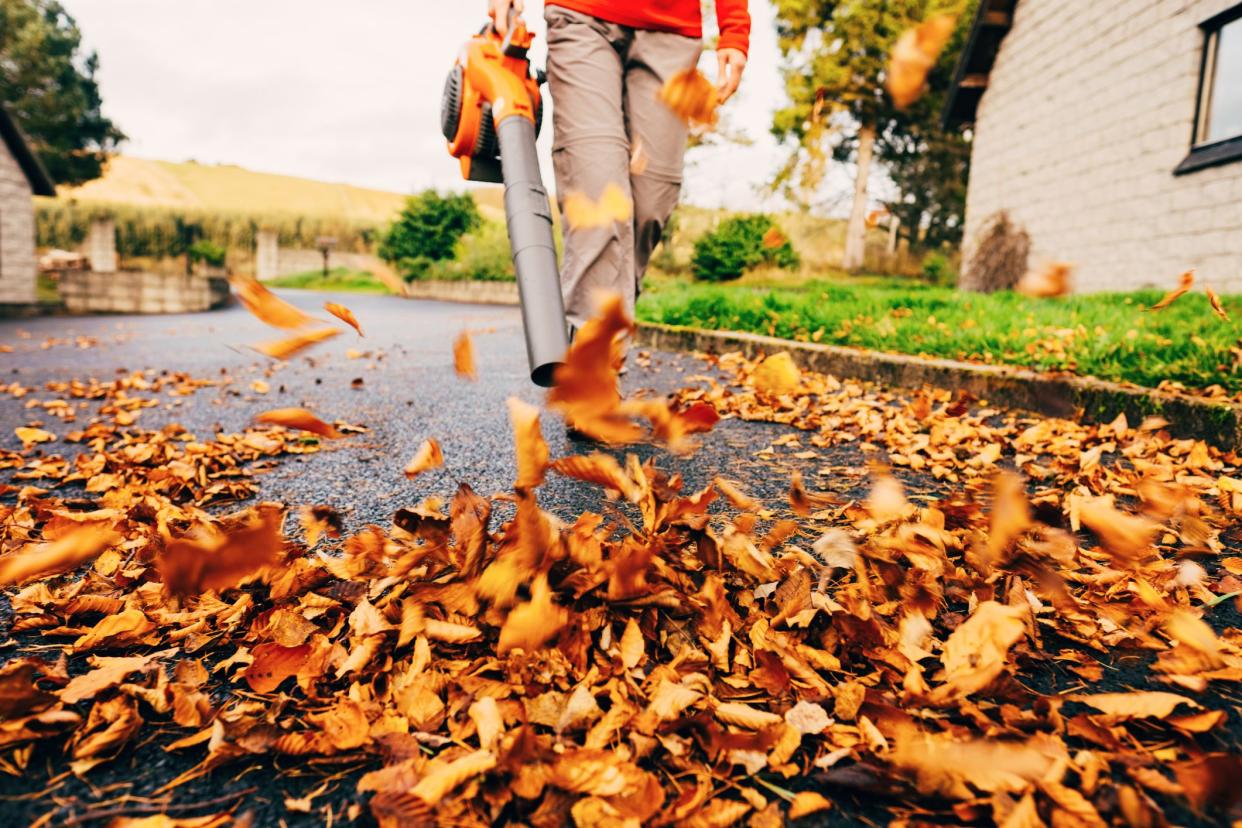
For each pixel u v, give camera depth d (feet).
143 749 3.11
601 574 3.79
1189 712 3.22
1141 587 4.23
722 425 9.73
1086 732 3.04
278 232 101.60
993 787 2.66
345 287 86.53
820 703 3.28
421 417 10.27
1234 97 23.20
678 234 60.85
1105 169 27.76
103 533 2.97
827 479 7.13
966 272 36.58
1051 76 30.60
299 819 2.72
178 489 6.66
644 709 3.14
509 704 3.13
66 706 3.24
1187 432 8.66
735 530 4.38
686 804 2.65
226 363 18.67
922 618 3.80
